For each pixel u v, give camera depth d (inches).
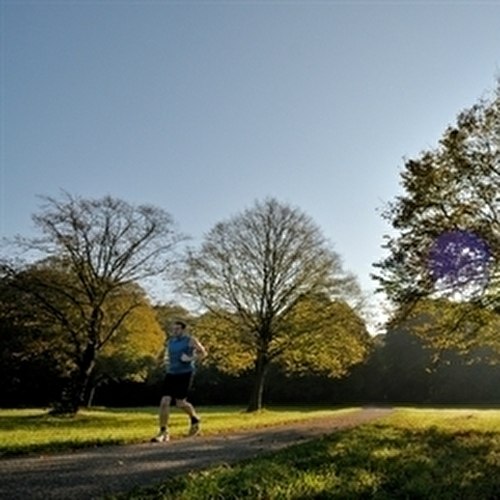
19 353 1344.7
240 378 2662.4
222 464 299.7
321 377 2625.5
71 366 1438.2
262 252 1530.5
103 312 1230.3
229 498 225.5
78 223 1194.0
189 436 459.2
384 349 2637.8
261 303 1520.7
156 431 533.0
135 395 2576.3
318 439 484.4
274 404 2645.2
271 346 1523.1
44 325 1228.5
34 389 2121.1
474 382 2472.9
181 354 438.3
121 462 301.4
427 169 850.8
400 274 861.8
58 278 1227.9
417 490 272.7
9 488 224.2
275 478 267.3
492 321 869.2
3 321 1288.1
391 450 421.7
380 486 277.7
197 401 2659.9
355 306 1523.1
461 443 515.2
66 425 820.0
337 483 270.4
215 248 1525.6
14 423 900.6
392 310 886.4
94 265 1217.4
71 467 280.1
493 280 831.1
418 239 848.9
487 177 839.7
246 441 451.8
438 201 855.1
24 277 1190.3
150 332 1448.1
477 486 298.7
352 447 422.9
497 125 851.4
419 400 2549.2
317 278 1512.1
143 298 1290.6
